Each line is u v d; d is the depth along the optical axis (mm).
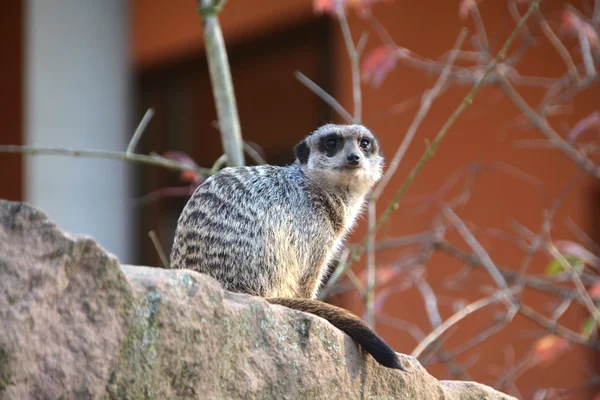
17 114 14586
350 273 8461
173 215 15750
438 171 13078
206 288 4449
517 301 9375
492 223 12930
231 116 8172
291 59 14445
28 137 14516
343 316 5270
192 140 15602
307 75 14250
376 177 7902
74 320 3943
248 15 14367
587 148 10812
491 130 13109
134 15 15578
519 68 13070
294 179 7070
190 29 14641
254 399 4570
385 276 9203
